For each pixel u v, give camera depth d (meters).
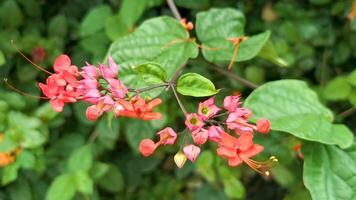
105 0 0.51
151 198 0.55
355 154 0.34
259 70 0.50
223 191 0.53
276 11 0.52
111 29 0.45
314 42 0.52
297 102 0.35
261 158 0.43
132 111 0.29
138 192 0.55
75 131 0.51
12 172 0.44
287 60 0.50
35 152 0.45
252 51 0.36
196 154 0.30
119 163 0.54
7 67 0.48
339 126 0.34
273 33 0.52
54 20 0.49
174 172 0.56
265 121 0.29
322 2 0.51
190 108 0.48
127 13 0.44
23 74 0.48
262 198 0.57
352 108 0.46
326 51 0.53
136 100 0.29
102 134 0.48
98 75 0.30
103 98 0.29
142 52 0.34
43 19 0.52
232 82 0.50
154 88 0.30
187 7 0.48
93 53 0.50
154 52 0.34
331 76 0.54
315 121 0.34
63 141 0.50
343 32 0.53
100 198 0.55
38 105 0.49
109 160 0.54
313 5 0.52
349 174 0.34
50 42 0.48
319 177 0.34
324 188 0.34
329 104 0.51
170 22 0.35
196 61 0.41
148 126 0.48
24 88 0.49
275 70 0.52
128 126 0.48
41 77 0.49
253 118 0.34
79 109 0.49
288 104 0.34
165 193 0.55
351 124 0.53
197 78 0.30
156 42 0.34
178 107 0.48
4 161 0.44
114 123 0.48
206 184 0.53
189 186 0.56
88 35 0.48
